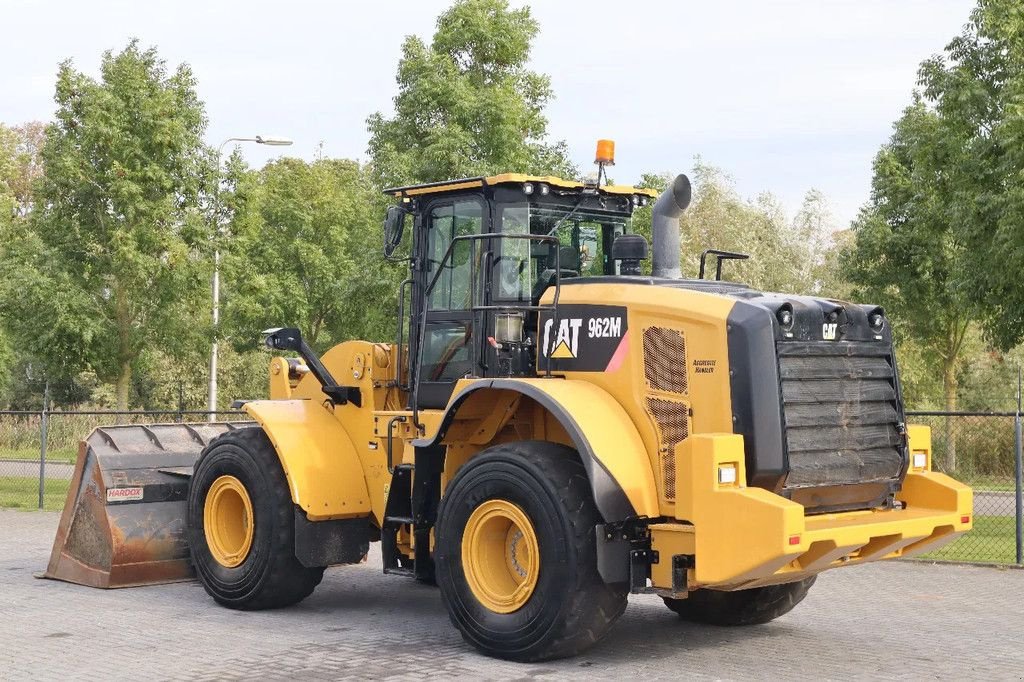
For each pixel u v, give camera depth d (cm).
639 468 709
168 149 2042
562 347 774
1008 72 1900
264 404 915
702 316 705
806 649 771
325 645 777
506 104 1983
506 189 823
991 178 1898
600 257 863
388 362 902
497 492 734
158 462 1029
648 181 2234
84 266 2041
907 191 2545
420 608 927
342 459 894
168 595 975
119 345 2077
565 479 711
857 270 2609
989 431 1590
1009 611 919
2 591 989
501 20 2077
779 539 640
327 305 3262
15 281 2042
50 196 2022
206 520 927
